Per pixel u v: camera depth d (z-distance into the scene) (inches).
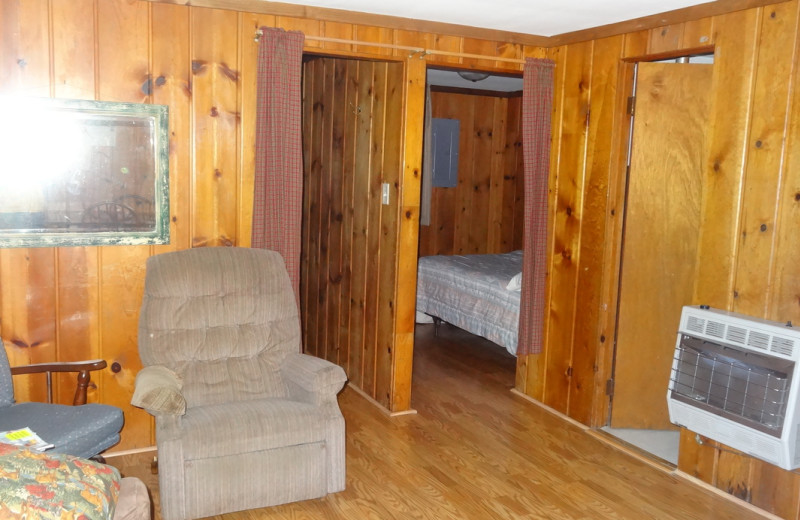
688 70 142.7
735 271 121.6
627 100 144.5
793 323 112.7
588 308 152.9
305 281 209.8
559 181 159.9
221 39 130.3
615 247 148.3
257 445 107.8
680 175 145.7
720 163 123.0
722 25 121.3
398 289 155.1
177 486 103.2
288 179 135.9
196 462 104.3
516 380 177.8
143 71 124.8
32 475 52.5
